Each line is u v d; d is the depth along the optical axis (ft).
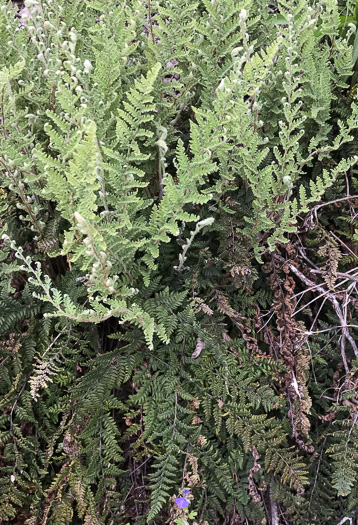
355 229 2.21
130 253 1.78
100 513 1.85
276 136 2.35
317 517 1.96
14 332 2.01
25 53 1.98
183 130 2.38
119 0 1.99
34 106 2.13
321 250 2.08
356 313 2.25
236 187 1.95
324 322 2.19
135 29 2.19
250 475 1.86
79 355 1.95
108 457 1.84
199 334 1.91
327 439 2.08
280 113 2.20
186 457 1.83
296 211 1.91
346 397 1.96
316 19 2.09
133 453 1.97
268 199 1.91
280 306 2.05
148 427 1.82
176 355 1.96
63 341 1.92
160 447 1.91
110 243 1.66
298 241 2.19
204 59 2.04
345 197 2.14
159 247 2.07
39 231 2.00
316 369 2.15
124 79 2.07
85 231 1.30
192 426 1.89
